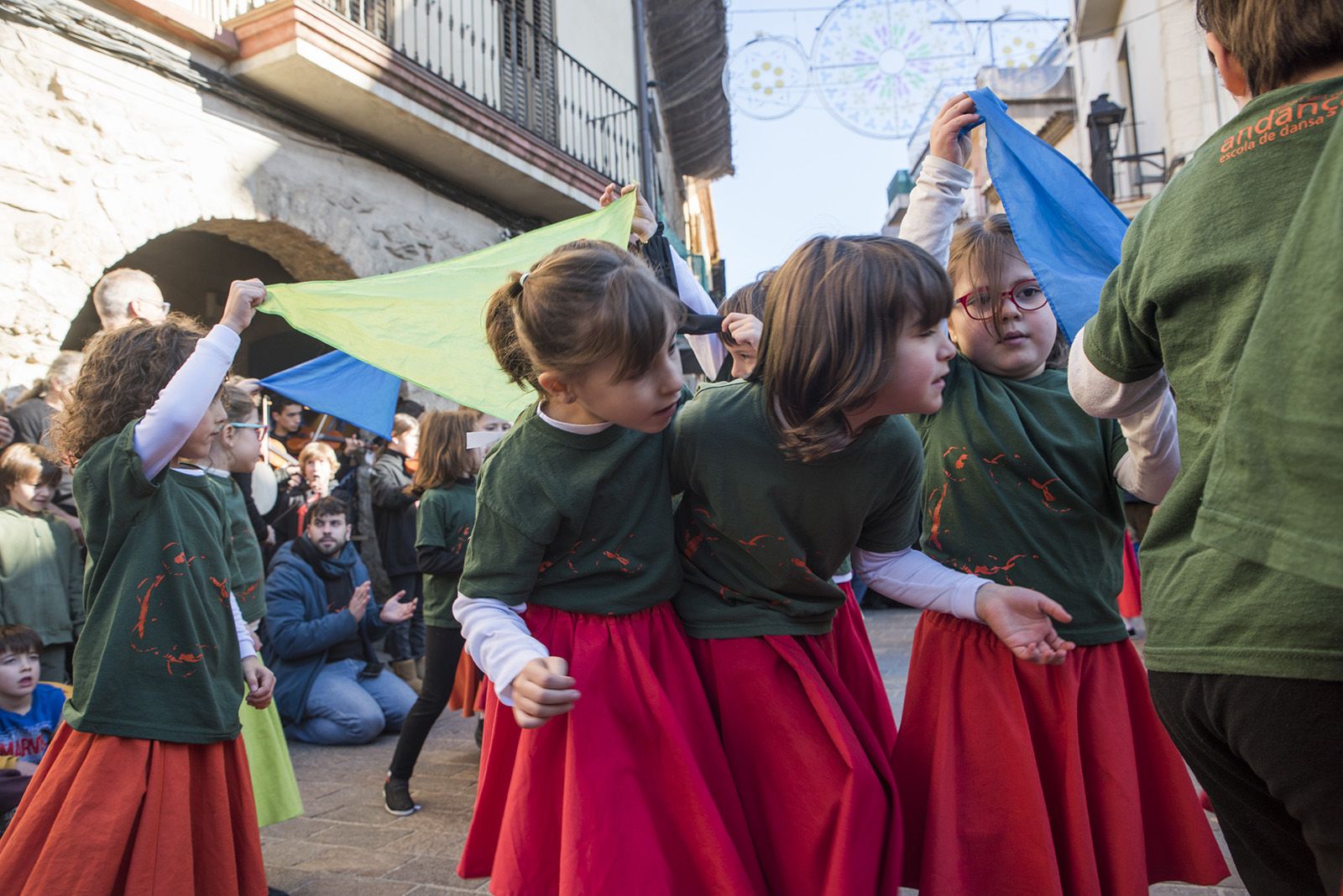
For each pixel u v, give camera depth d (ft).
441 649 11.55
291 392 14.61
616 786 4.64
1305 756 3.33
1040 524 5.80
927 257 4.58
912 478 5.26
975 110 6.34
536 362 4.55
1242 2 3.57
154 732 6.31
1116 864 5.39
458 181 28.63
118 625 6.37
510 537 4.91
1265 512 3.02
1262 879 4.05
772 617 5.12
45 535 12.73
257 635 15.56
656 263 8.24
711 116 59.72
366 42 22.08
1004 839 5.39
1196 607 3.67
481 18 29.58
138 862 6.09
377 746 15.35
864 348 4.40
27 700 10.75
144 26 19.24
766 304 4.82
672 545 5.24
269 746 9.21
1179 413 3.83
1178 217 3.70
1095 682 5.73
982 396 6.07
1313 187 2.99
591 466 4.89
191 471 7.18
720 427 4.94
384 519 19.71
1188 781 5.80
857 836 4.68
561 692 4.32
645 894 4.50
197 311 27.73
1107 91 53.98
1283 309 2.99
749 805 5.03
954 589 5.49
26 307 16.75
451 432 12.21
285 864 9.70
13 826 6.24
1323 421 2.82
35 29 17.26
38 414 14.56
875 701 6.07
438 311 8.64
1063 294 5.47
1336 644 3.20
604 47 38.52
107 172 18.40
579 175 30.45
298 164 23.03
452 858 9.78
